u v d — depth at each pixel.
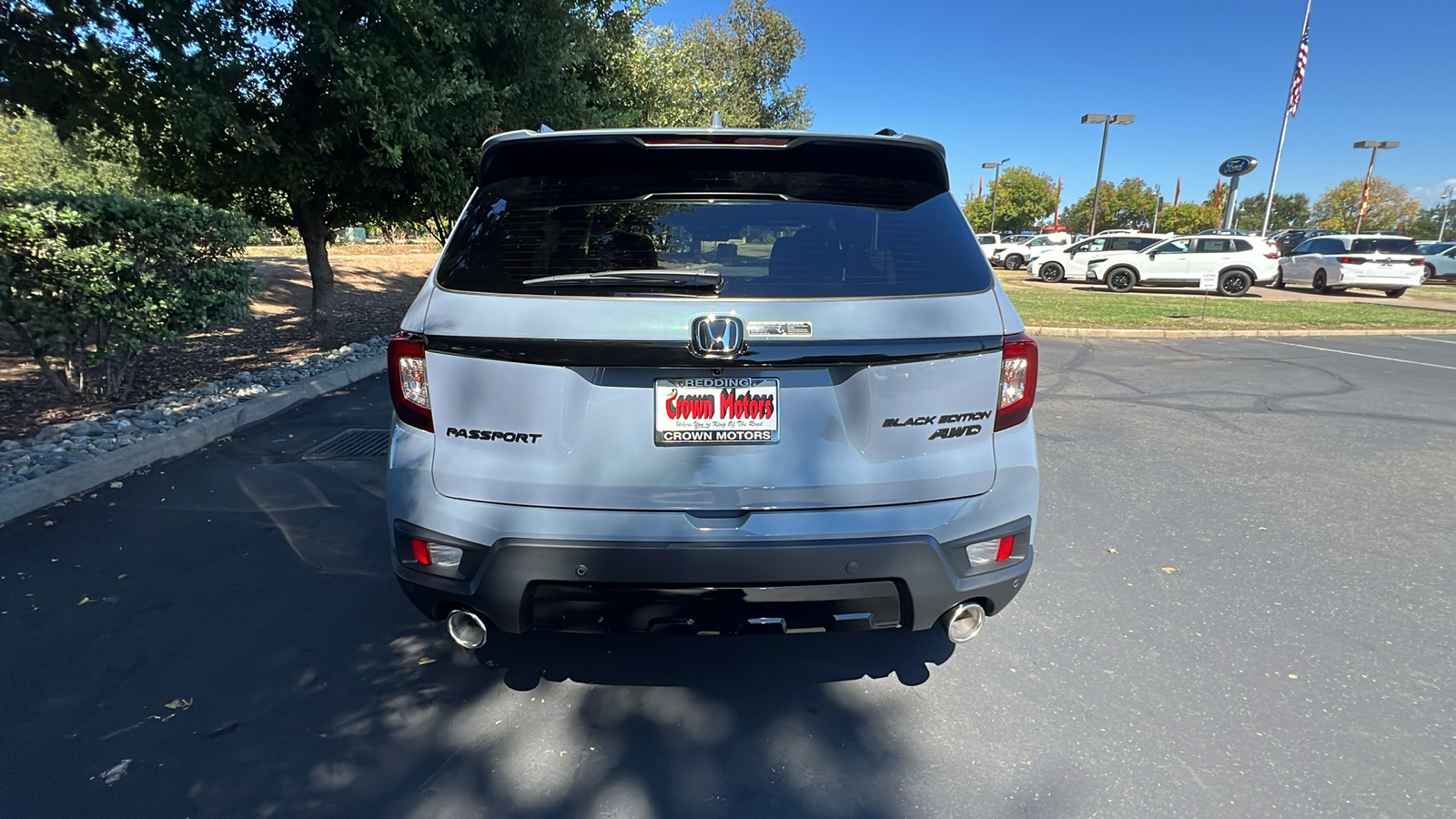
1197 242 21.12
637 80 15.30
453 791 2.26
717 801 2.23
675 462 2.20
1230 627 3.21
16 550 3.81
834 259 2.28
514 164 2.54
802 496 2.23
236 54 7.64
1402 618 3.29
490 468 2.23
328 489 4.71
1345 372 9.22
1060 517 4.45
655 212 2.38
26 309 5.71
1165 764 2.38
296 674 2.83
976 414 2.30
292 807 2.19
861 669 2.90
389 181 9.57
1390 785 2.30
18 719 2.54
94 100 7.81
